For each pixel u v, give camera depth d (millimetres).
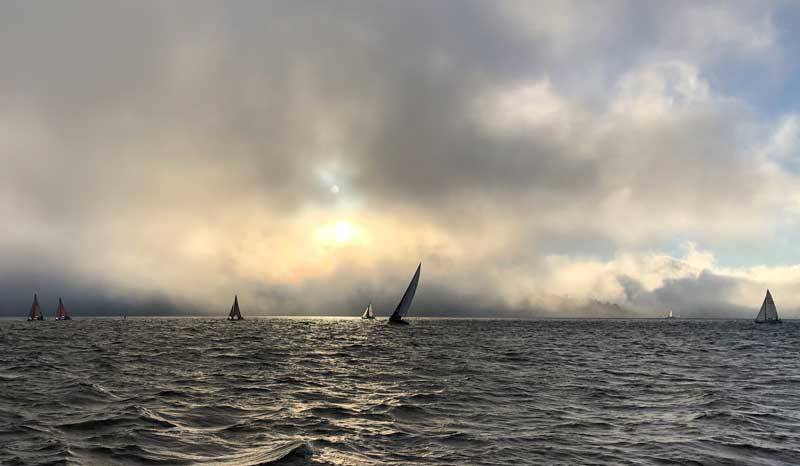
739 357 49438
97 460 12594
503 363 40000
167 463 12547
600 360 44219
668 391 25562
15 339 69000
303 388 25062
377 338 80438
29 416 17578
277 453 13250
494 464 12656
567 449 14133
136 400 20875
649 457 13406
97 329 109812
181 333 90500
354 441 14742
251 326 139500
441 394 23641
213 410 19078
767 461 13211
